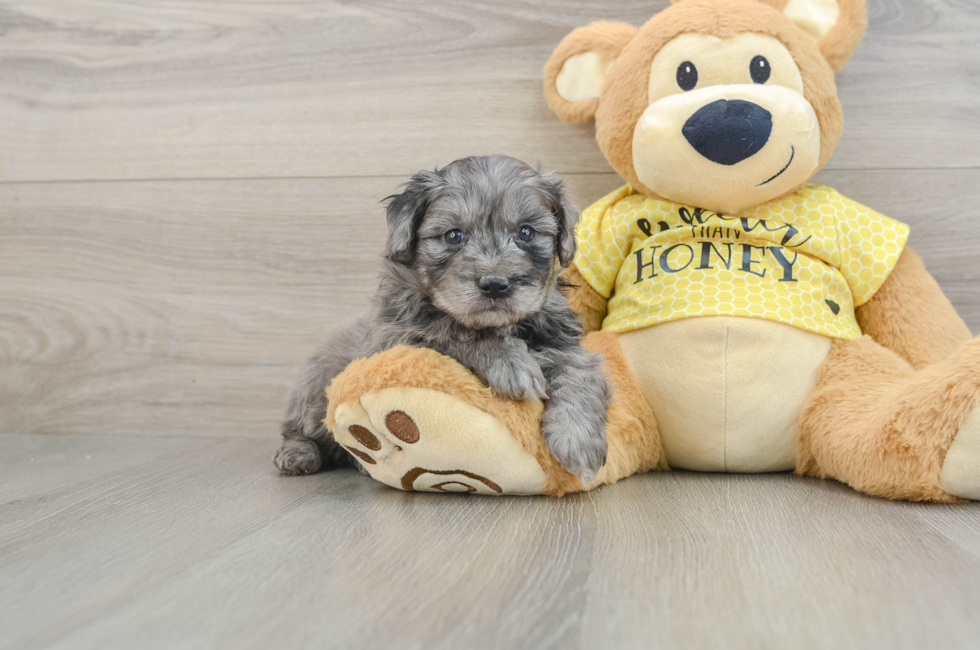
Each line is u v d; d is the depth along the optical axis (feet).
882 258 7.43
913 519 5.54
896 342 7.49
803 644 3.42
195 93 9.59
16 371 10.02
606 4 8.92
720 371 7.03
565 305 7.02
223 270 9.66
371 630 3.60
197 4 9.52
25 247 9.93
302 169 9.49
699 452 7.27
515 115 9.12
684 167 7.14
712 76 7.16
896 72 8.54
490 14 9.10
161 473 7.63
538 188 6.64
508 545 4.97
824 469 6.85
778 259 7.32
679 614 3.77
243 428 9.72
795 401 7.04
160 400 9.82
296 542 5.11
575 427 6.07
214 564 4.63
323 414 7.59
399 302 6.79
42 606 3.97
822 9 7.66
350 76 9.36
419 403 5.90
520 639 3.49
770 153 6.97
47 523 5.69
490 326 6.30
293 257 9.55
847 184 8.68
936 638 3.47
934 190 8.57
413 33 9.23
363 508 6.10
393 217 6.62
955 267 8.57
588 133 9.00
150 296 9.78
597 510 5.91
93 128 9.77
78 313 9.90
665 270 7.43
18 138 9.87
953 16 8.46
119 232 9.79
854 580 4.21
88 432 9.94
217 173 9.61
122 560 4.75
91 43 9.71
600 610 3.83
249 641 3.50
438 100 9.24
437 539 5.13
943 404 5.84
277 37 9.44
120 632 3.63
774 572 4.36
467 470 6.14
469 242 6.36
